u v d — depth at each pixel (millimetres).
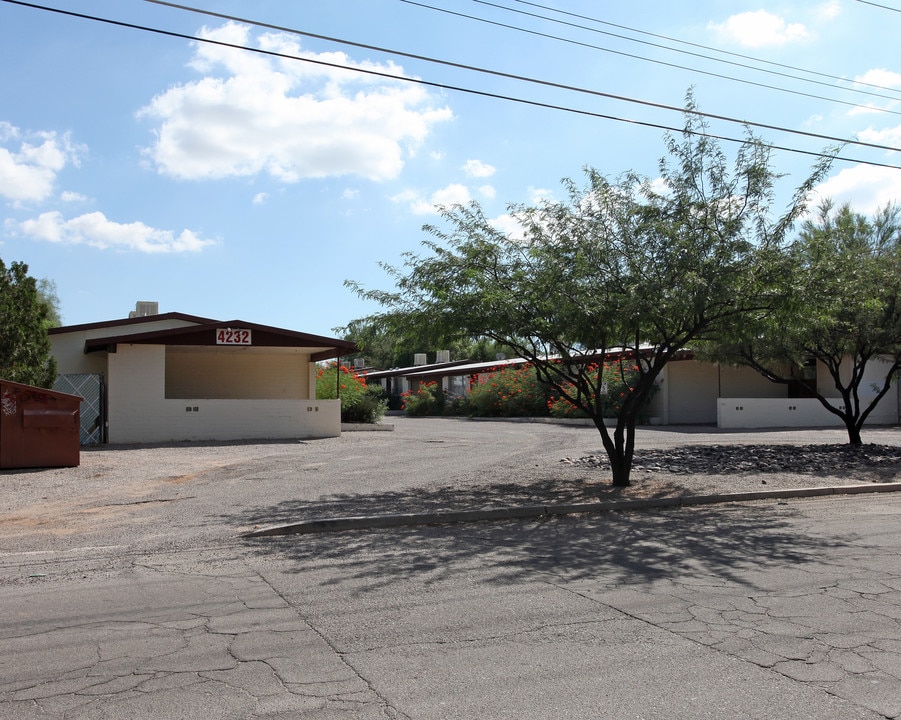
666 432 26391
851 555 8148
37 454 16000
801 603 6270
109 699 4391
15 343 17953
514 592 6688
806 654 5055
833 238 15820
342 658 5035
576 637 5434
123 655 5121
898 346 17812
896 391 31734
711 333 13484
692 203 12023
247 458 18078
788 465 16031
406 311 12914
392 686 4559
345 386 30438
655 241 12023
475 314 12250
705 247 11758
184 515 10773
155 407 22641
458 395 44062
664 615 5957
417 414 44125
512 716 4152
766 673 4727
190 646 5297
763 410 29375
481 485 13508
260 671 4809
